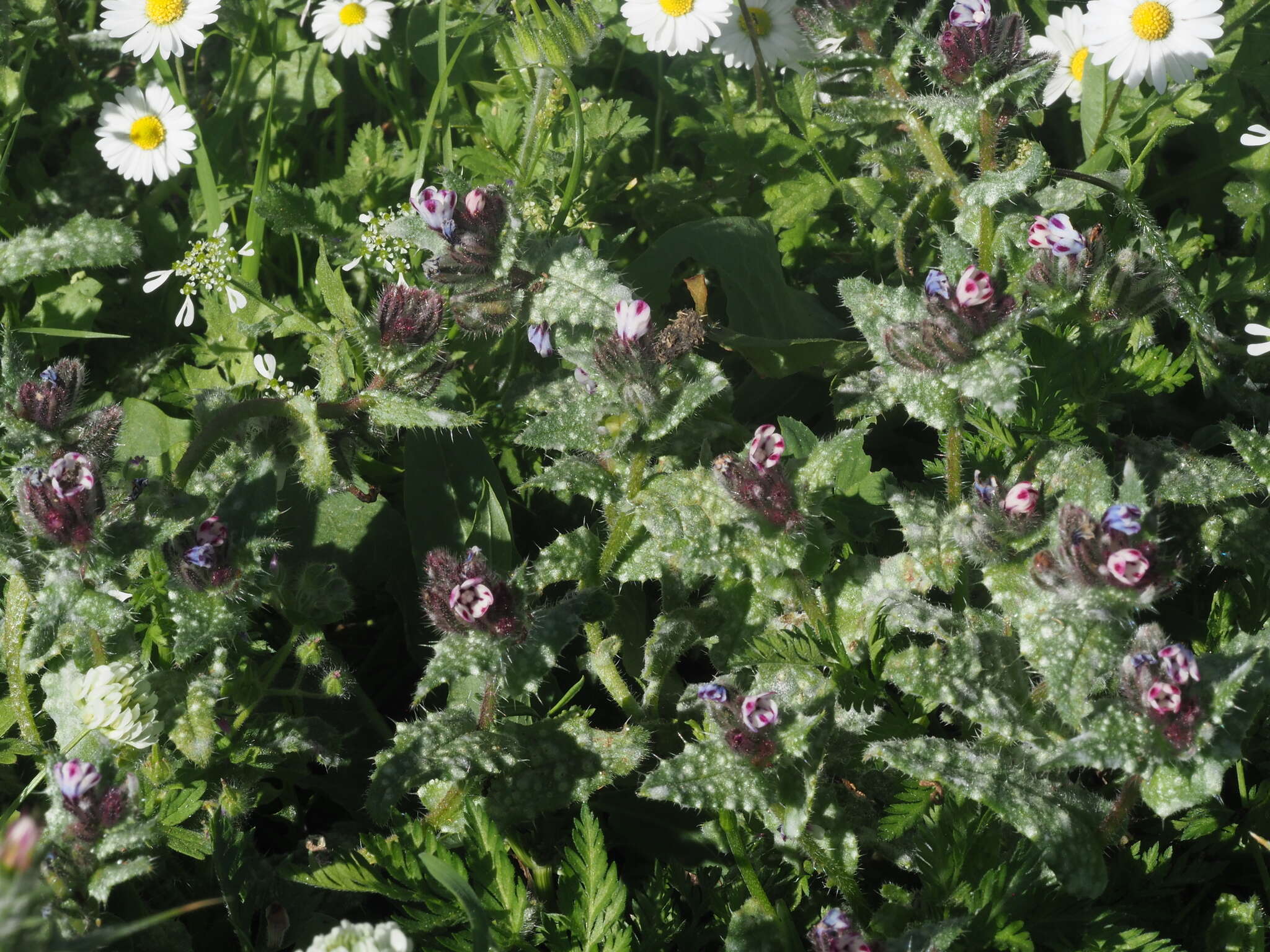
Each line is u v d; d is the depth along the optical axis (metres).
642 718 1.13
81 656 1.11
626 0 1.24
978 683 1.10
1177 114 1.22
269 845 1.14
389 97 1.28
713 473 1.11
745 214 1.25
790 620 1.13
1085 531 1.08
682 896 1.11
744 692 1.12
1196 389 1.20
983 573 1.12
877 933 1.09
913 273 1.22
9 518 1.10
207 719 1.11
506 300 1.15
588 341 1.15
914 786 1.11
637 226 1.26
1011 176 1.13
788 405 1.21
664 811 1.13
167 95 1.23
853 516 1.15
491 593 1.09
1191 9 1.19
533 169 1.23
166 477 1.13
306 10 1.26
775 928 1.10
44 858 1.07
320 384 1.15
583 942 1.08
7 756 1.11
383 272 1.22
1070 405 1.16
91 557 1.09
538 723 1.12
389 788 1.10
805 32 1.18
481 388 1.20
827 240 1.25
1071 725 1.09
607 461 1.13
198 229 1.25
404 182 1.25
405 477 1.17
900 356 1.11
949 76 1.14
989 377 1.10
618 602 1.16
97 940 0.91
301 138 1.28
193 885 1.11
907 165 1.20
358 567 1.18
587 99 1.26
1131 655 1.07
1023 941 1.08
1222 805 1.11
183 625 1.11
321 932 1.10
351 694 1.15
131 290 1.24
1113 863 1.11
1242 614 1.14
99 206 1.26
